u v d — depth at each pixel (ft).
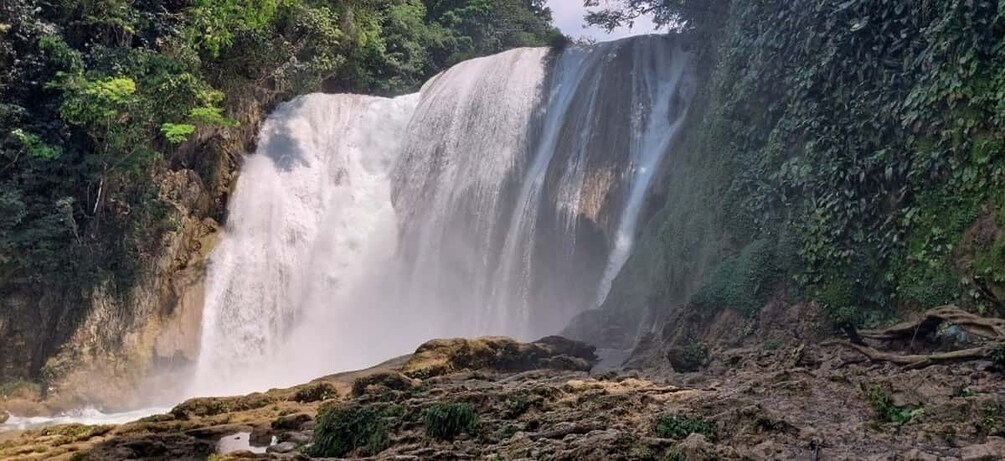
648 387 38.17
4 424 64.18
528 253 78.18
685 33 82.84
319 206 95.76
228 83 93.45
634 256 68.39
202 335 82.48
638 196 75.61
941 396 29.45
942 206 44.60
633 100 81.87
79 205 78.59
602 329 64.90
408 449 30.12
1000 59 42.68
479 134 92.12
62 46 75.97
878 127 49.39
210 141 91.76
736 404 29.81
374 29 115.44
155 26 84.69
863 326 46.47
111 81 74.08
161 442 39.37
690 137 69.97
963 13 44.65
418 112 100.89
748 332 50.62
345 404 39.17
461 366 53.52
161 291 81.20
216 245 88.22
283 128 100.17
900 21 50.06
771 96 58.75
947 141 45.06
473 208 87.45
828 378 34.94
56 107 77.87
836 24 53.62
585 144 80.74
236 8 86.17
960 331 38.78
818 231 50.11
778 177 54.75
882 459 23.24
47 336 73.61
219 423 44.91
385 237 93.66
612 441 25.68
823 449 24.68
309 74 104.37
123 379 75.31
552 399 36.63
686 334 53.06
